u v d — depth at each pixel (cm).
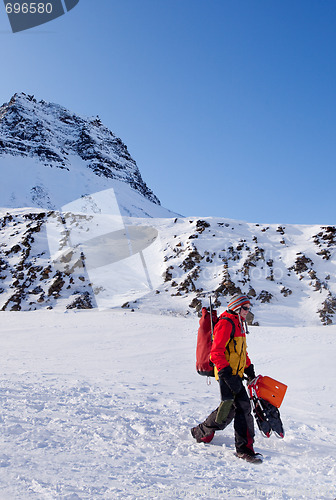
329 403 698
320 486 272
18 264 3212
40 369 849
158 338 1442
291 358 1102
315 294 2634
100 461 281
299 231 3466
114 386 664
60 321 1838
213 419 371
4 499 197
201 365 381
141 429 390
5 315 2059
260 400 361
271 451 379
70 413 421
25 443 300
